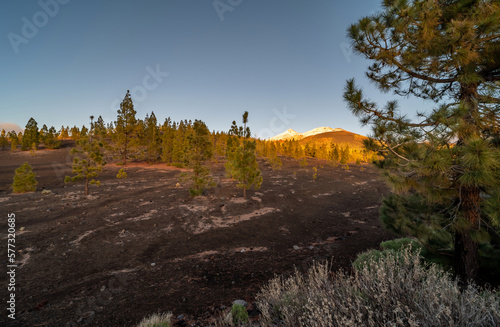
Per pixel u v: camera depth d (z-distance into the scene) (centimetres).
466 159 349
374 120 504
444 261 533
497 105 413
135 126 4328
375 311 212
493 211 392
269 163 4666
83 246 978
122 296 607
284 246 1012
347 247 960
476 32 373
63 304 571
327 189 2538
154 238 1084
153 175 3278
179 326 457
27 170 2186
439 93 564
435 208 529
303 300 284
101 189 2267
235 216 1480
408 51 470
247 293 590
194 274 738
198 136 1961
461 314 191
